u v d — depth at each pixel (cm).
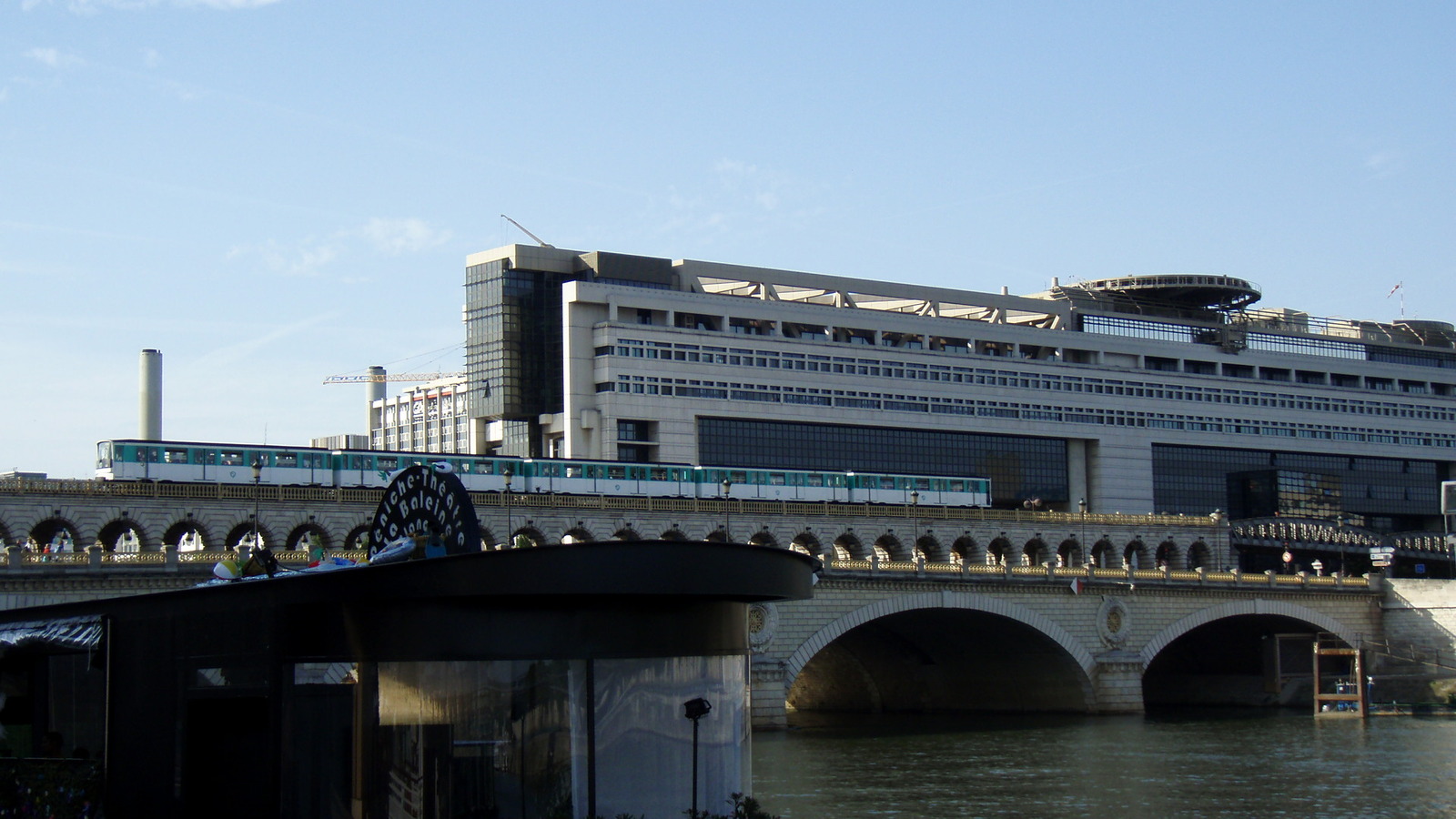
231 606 3064
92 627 3294
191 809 3052
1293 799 7775
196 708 3092
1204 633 15375
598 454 16100
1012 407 18600
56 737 3397
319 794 2912
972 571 12450
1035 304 19975
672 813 2941
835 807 7450
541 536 12138
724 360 16762
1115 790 8100
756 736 11262
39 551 11206
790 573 3112
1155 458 19612
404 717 2864
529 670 2856
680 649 2992
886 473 16438
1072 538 16012
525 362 17225
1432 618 14625
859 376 17575
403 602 2875
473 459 12438
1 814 3281
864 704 15425
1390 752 10056
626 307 16525
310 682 2956
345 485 11694
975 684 14275
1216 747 10419
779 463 17025
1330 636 14800
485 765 2834
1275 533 18162
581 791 2852
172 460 10925
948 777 8644
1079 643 13125
